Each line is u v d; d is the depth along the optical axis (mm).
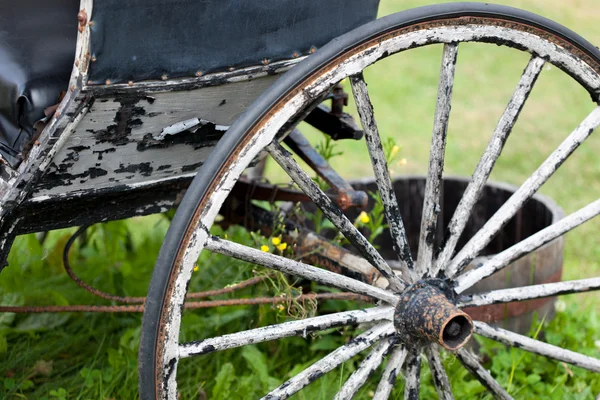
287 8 1584
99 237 3191
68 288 2678
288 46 1627
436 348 1827
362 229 3098
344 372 2273
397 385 2219
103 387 2221
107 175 1551
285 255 2174
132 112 1471
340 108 2191
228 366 2188
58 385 2260
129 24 1380
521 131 4688
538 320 2545
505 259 1826
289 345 2486
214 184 1445
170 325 1459
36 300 2580
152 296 1433
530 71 1697
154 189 1730
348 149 4586
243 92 1616
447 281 1773
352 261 2002
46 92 1517
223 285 2479
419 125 4777
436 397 2254
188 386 2248
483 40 1613
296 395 2166
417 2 6895
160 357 1465
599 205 1857
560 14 6785
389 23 1508
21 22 1714
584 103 5191
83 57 1357
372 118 1590
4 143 1525
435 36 1565
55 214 1610
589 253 3320
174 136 1575
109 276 2742
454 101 5184
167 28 1431
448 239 1770
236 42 1541
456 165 4172
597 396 2119
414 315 1675
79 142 1452
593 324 2646
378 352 1723
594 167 4168
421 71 5883
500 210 1815
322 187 2385
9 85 1521
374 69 5898
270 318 2420
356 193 2066
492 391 1939
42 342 2443
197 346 1505
